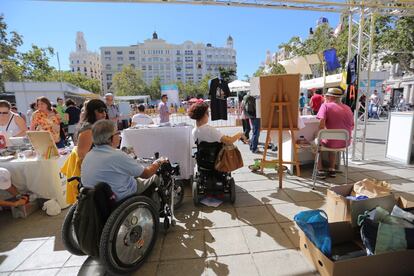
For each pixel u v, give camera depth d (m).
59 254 2.30
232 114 18.53
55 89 13.52
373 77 14.66
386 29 13.69
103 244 1.70
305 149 4.23
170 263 2.07
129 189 2.04
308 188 3.63
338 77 9.43
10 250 2.38
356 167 4.59
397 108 17.02
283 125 3.70
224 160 2.92
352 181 3.87
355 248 2.09
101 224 1.78
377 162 4.89
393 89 20.89
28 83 13.08
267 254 2.14
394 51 13.78
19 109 13.13
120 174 1.96
